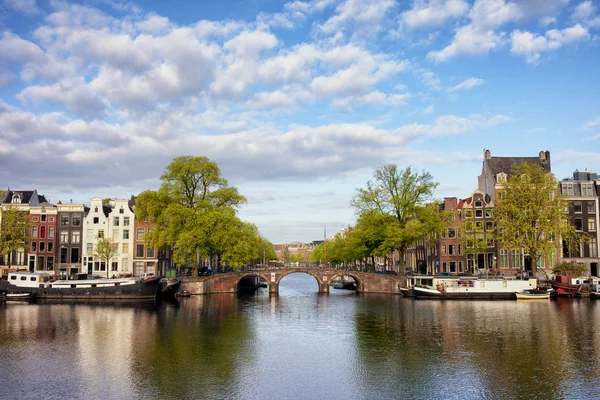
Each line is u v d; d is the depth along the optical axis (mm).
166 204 75750
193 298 72938
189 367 32188
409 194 76500
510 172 87188
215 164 77000
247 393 27312
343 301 69500
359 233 80812
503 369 31562
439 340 39906
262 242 136125
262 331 44188
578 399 26234
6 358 34000
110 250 80000
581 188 84125
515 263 83188
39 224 86812
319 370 31703
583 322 47219
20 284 67438
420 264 96312
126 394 26938
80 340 39594
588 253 83000
